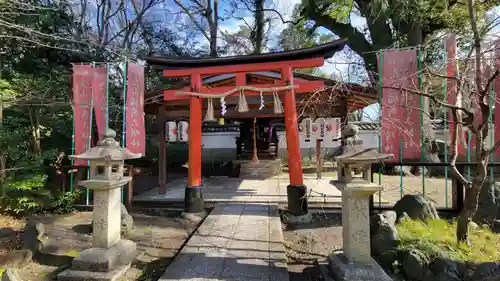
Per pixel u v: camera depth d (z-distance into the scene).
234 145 16.22
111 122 8.57
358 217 3.31
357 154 3.29
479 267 3.24
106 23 14.24
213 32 17.77
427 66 4.19
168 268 3.56
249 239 4.54
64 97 8.05
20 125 7.16
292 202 5.75
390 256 3.66
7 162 6.54
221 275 3.39
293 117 5.88
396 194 8.03
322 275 3.59
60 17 9.84
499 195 5.09
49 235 4.82
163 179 8.12
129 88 6.39
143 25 15.31
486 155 3.82
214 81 7.60
